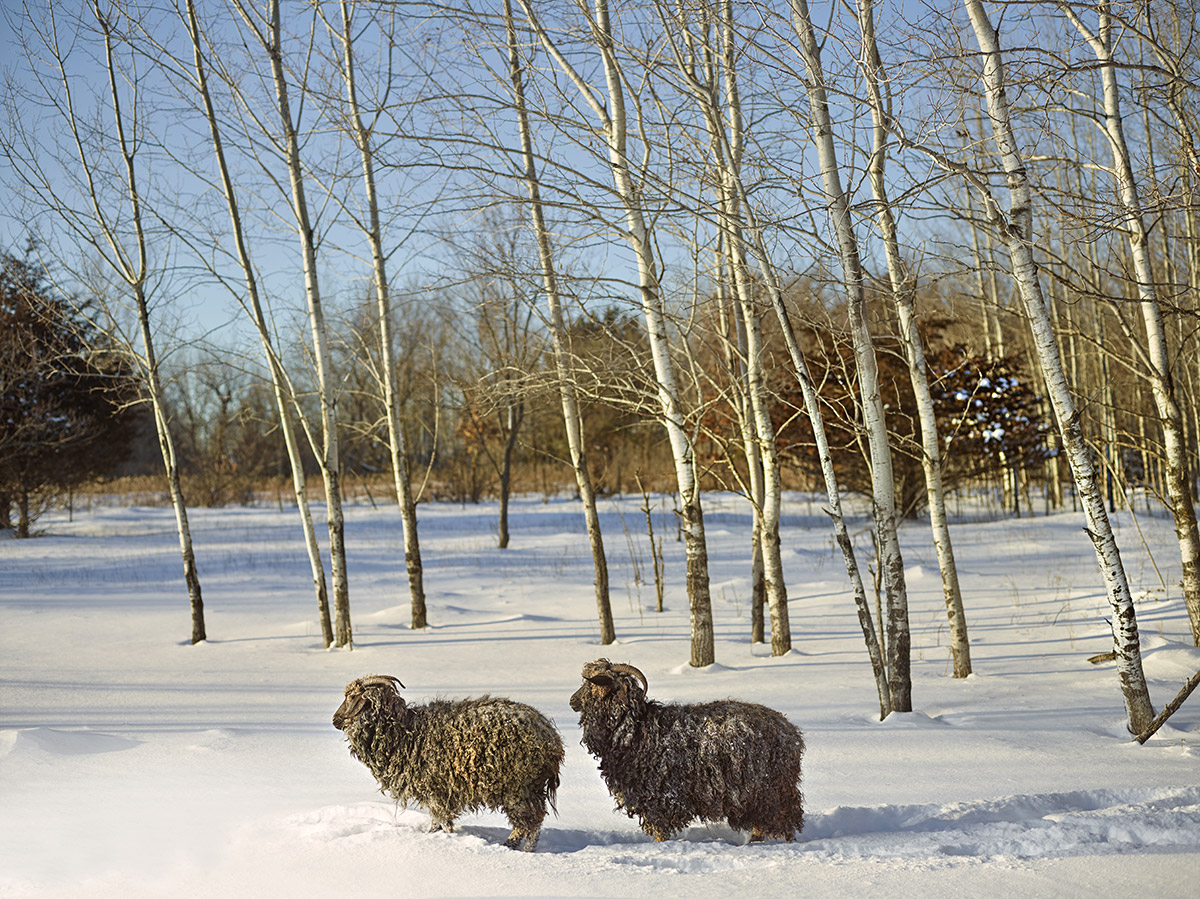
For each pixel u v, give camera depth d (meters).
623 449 40.44
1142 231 10.94
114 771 7.21
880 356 25.27
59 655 14.09
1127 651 7.97
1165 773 6.43
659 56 9.22
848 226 8.92
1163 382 11.49
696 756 5.29
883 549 9.32
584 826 5.71
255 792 6.43
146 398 15.41
